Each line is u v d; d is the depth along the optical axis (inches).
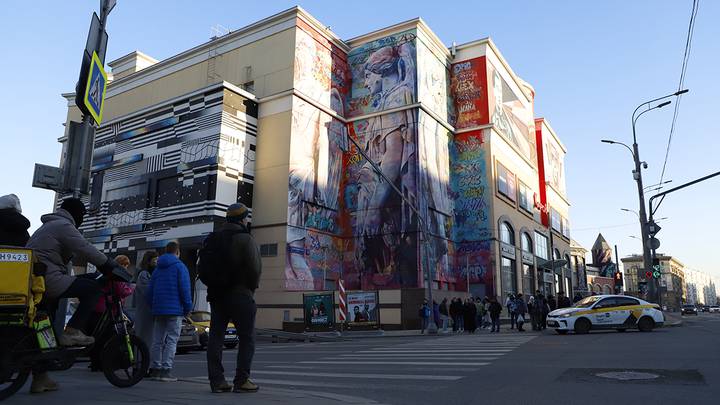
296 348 653.9
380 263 1437.0
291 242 1327.5
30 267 201.6
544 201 2405.3
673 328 874.8
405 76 1539.1
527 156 2140.7
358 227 1497.3
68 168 287.0
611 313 792.9
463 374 325.4
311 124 1461.6
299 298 1244.5
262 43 1526.8
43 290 205.5
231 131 1364.4
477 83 1752.0
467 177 1697.8
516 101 2076.8
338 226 1510.8
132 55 2036.2
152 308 279.7
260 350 627.2
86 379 282.4
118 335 240.5
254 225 1376.7
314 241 1406.3
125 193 1509.6
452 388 270.2
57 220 220.2
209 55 1642.5
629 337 636.1
